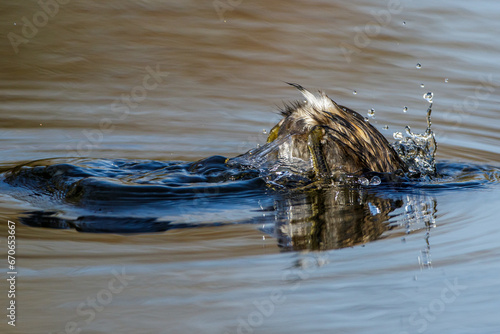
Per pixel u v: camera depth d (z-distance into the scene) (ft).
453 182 52.24
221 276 35.04
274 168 49.06
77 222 41.57
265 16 107.14
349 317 31.48
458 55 93.30
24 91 77.36
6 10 100.22
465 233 41.65
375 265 36.96
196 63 88.02
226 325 30.50
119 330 29.89
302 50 93.81
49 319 30.76
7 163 56.24
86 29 97.45
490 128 70.13
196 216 42.98
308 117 49.32
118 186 45.01
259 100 76.69
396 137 57.67
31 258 36.83
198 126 68.69
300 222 42.60
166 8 108.78
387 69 88.02
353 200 46.88
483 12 111.65
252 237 40.09
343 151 48.96
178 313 31.45
